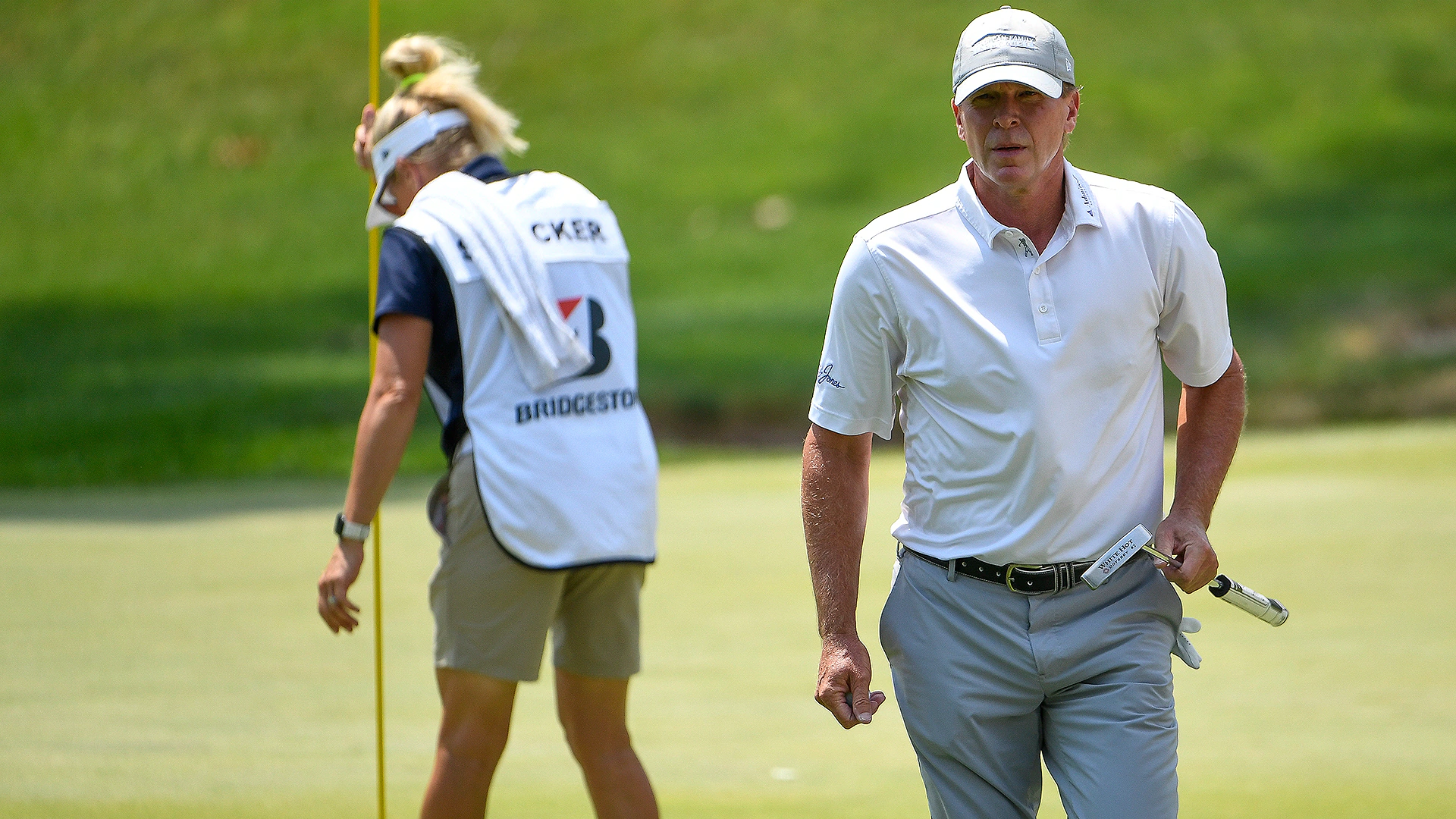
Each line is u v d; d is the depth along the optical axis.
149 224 74.19
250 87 85.31
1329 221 62.66
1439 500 29.72
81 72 87.12
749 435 43.81
